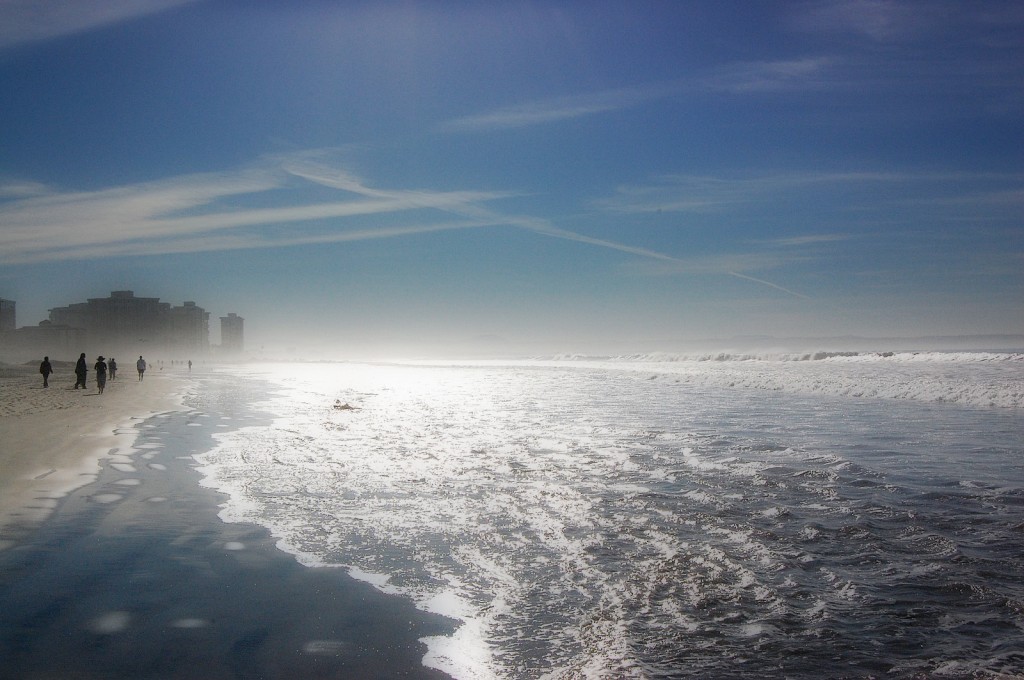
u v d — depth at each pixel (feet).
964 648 15.51
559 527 26.40
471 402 91.56
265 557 22.66
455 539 24.75
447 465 40.52
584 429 58.80
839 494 31.78
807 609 17.93
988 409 70.54
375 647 15.75
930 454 43.14
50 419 64.13
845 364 203.31
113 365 157.69
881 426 57.88
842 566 21.42
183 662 14.82
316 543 24.31
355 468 39.58
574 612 17.89
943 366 163.32
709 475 36.83
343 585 19.97
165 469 39.06
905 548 23.26
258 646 15.70
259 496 31.91
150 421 65.26
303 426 62.23
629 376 161.48
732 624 17.01
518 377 179.63
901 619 17.20
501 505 30.09
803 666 14.70
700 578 20.39
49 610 17.89
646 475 37.04
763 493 32.22
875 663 14.80
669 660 15.06
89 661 14.82
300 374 232.94
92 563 21.97
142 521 27.32
